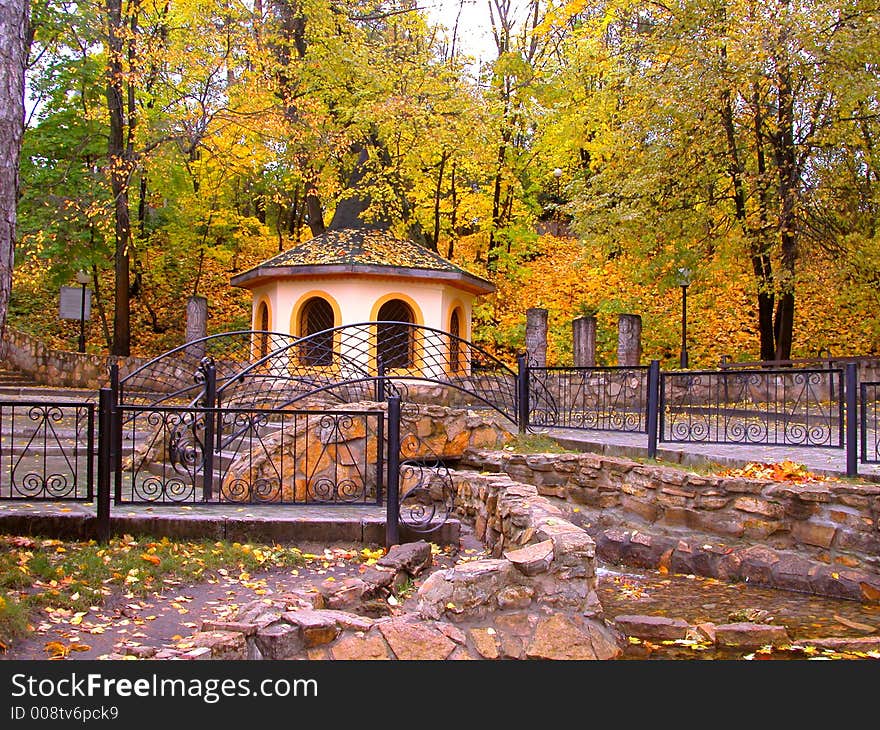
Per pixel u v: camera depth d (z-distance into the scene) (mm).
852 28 16328
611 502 9742
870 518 8008
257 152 23484
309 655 4547
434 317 18062
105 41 19969
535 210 28109
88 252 22469
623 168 19891
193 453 8305
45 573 5617
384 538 7336
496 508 7570
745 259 19484
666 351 23141
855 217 18312
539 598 5406
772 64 16609
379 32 24125
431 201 26141
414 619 4926
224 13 20797
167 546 6707
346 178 23516
